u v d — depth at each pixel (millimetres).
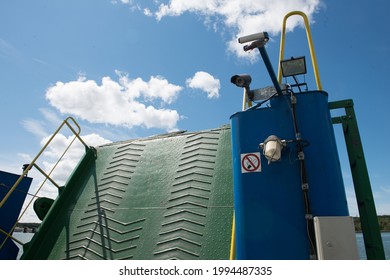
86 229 4668
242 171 2934
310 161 2746
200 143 5113
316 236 2340
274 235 2619
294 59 3230
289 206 2664
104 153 5883
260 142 2971
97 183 5328
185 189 4539
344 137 3477
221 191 4281
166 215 4332
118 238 4336
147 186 4871
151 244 4074
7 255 5172
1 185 5480
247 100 3586
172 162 5059
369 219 3076
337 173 2697
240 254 2695
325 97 3010
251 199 2799
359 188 3258
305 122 2891
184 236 3982
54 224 4961
